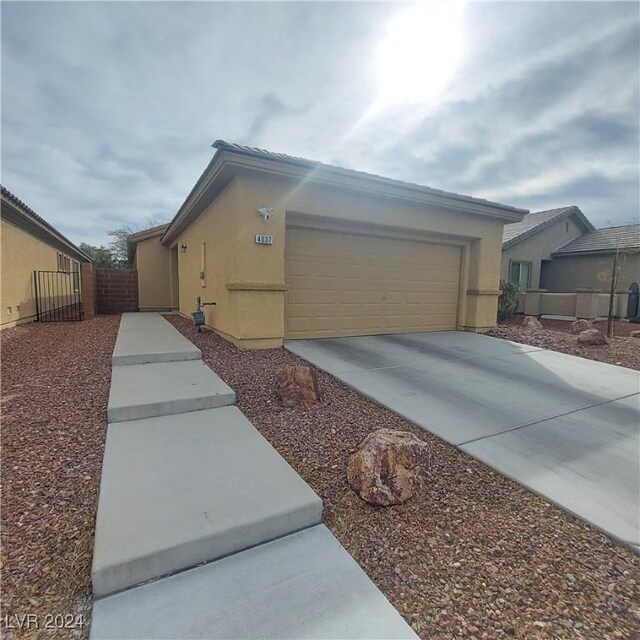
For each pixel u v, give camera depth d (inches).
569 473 119.5
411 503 102.0
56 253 542.9
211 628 64.6
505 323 495.5
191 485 100.3
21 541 82.1
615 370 243.9
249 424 143.5
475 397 186.9
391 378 208.4
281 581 75.8
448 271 371.2
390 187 292.2
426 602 72.2
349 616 68.2
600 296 596.7
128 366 210.8
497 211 357.1
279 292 261.9
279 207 258.2
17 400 159.5
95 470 110.4
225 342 278.1
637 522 96.7
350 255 312.3
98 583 70.4
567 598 74.0
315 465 118.6
